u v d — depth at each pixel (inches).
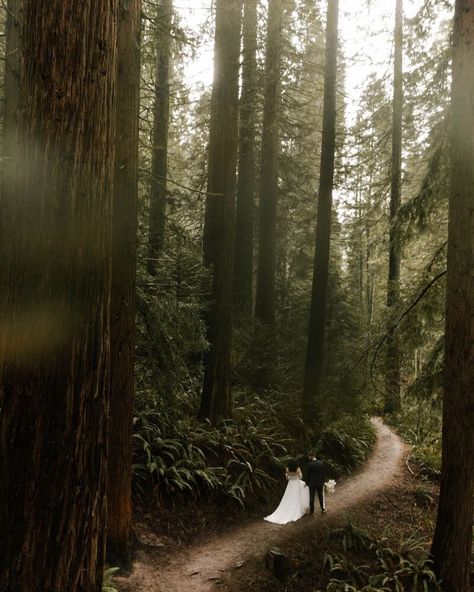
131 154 263.0
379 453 569.6
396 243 396.8
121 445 267.3
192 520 339.3
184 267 378.9
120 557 270.7
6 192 102.6
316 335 521.3
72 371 97.3
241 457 416.2
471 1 285.7
